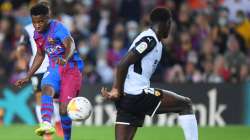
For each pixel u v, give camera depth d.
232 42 42.12
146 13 45.62
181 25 43.41
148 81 19.55
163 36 19.33
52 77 22.27
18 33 41.06
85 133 31.88
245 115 37.41
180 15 43.72
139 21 45.50
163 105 19.78
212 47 41.72
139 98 19.31
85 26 43.22
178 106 20.03
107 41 43.25
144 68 19.25
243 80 40.94
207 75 40.50
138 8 45.62
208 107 37.22
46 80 22.25
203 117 37.19
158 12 19.20
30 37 27.73
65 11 43.44
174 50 41.03
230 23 45.12
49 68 22.55
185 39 41.72
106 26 43.88
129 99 19.28
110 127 35.06
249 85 37.44
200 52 41.62
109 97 18.73
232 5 46.56
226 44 42.47
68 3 43.66
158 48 19.16
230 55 41.34
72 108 20.16
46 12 21.75
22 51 28.11
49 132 21.11
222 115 37.31
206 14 44.97
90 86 36.69
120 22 44.38
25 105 36.72
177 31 42.72
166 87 37.00
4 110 36.72
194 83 37.16
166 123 36.91
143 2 46.00
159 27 19.16
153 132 32.44
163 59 40.09
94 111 36.69
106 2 45.91
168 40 40.81
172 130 33.53
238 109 37.34
